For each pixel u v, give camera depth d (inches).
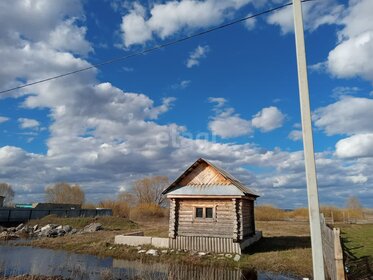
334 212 2527.1
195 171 957.2
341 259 389.4
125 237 998.4
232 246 840.3
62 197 3634.4
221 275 667.4
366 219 2677.2
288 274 665.6
